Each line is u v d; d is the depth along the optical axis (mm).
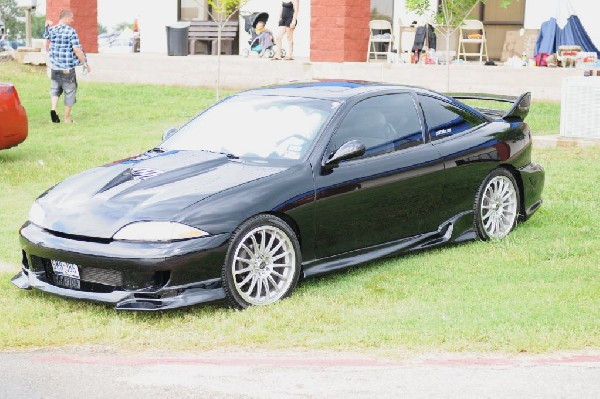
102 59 25375
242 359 6281
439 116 9203
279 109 8672
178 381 5863
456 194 9125
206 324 7059
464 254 9000
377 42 25438
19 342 6691
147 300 7090
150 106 21203
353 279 8227
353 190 8156
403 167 8586
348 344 6492
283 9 23469
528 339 6402
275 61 23141
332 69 22531
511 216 9781
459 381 5734
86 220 7379
